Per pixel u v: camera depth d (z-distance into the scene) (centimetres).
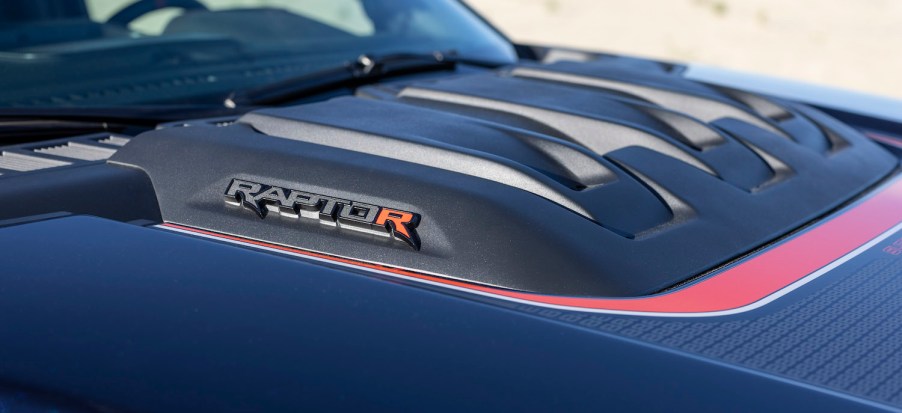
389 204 139
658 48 1373
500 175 146
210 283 118
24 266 121
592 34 1402
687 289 132
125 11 224
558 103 192
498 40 290
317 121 164
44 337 108
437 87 201
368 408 97
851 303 131
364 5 267
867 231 161
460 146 157
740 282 136
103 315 111
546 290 127
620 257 135
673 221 151
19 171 163
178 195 151
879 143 230
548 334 110
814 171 184
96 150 176
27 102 194
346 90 229
